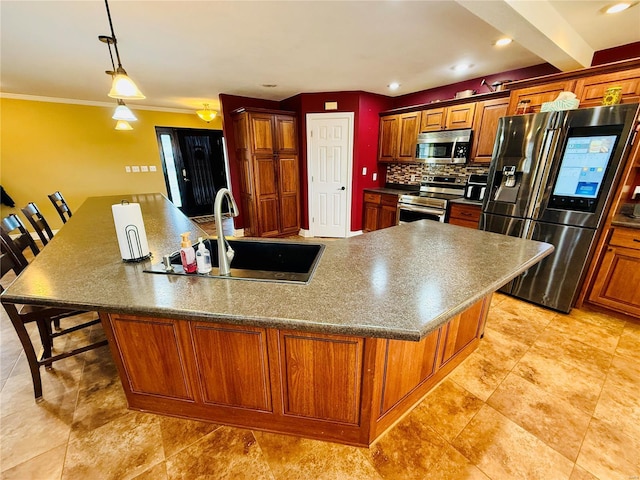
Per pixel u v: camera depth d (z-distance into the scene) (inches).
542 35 76.4
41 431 56.9
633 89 82.8
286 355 48.5
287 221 193.8
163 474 49.4
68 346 83.1
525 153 98.0
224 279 48.9
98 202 141.0
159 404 59.1
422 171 171.5
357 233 192.4
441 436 55.9
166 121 223.6
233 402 55.1
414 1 69.6
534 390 66.6
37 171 183.9
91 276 51.1
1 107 168.6
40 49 96.6
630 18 81.7
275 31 85.3
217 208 48.6
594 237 89.0
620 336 85.9
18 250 68.6
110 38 87.1
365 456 52.2
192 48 97.6
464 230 79.3
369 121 175.0
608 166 82.6
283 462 51.3
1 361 77.0
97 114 196.4
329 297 42.0
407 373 56.7
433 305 39.5
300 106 175.0
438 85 153.2
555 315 98.1
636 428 56.9
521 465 50.6
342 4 70.7
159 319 50.2
